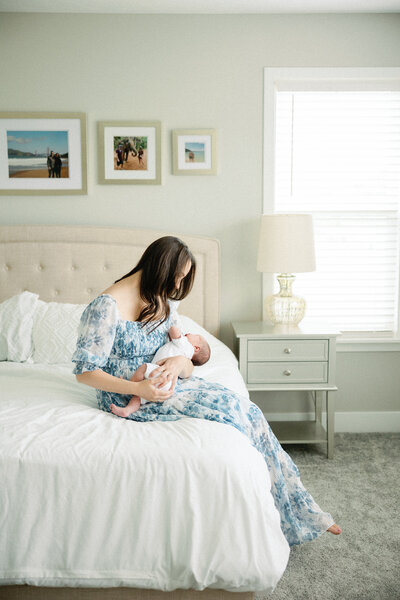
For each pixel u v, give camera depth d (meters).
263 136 3.44
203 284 3.45
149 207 3.48
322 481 2.82
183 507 1.55
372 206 3.60
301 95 3.52
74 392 2.23
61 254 3.36
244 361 3.12
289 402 3.61
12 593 1.60
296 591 1.90
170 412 1.89
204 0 3.16
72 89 3.38
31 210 3.46
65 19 3.32
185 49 3.38
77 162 3.41
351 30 3.38
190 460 1.58
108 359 1.97
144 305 2.00
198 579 1.52
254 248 3.52
